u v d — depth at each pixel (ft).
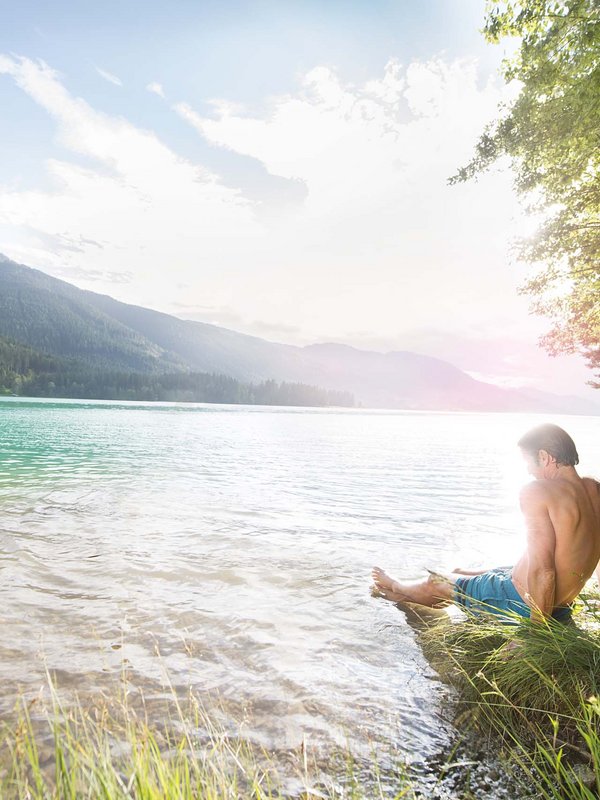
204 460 49.24
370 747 7.73
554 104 31.63
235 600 13.98
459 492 36.68
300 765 7.20
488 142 36.83
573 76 29.45
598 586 12.58
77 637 11.25
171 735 7.75
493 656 10.11
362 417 290.35
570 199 36.88
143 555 17.62
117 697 8.81
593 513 10.61
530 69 32.37
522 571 11.39
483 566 17.99
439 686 9.77
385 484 39.19
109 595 13.89
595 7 26.37
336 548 19.70
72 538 19.34
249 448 67.26
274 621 12.69
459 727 8.39
